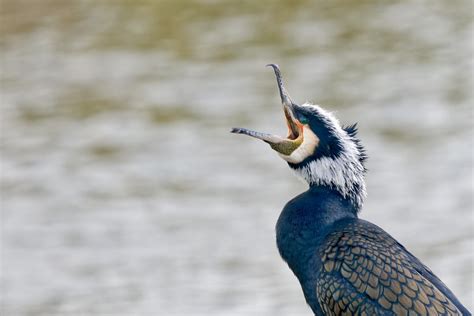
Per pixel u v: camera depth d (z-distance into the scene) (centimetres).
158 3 3148
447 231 1856
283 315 1627
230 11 3083
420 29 2930
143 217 1981
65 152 2305
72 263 1838
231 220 1939
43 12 3050
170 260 1823
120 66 2744
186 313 1652
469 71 2644
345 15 3036
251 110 2434
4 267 1830
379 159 2178
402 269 922
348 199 1003
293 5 3120
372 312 913
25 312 1698
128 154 2266
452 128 2312
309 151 1006
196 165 2178
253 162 2180
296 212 987
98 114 2492
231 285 1727
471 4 3128
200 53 2789
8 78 2706
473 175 2073
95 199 2069
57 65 2764
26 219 1992
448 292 935
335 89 2556
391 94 2520
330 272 942
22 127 2441
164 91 2583
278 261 1798
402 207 1959
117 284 1758
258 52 2780
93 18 3027
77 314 1666
